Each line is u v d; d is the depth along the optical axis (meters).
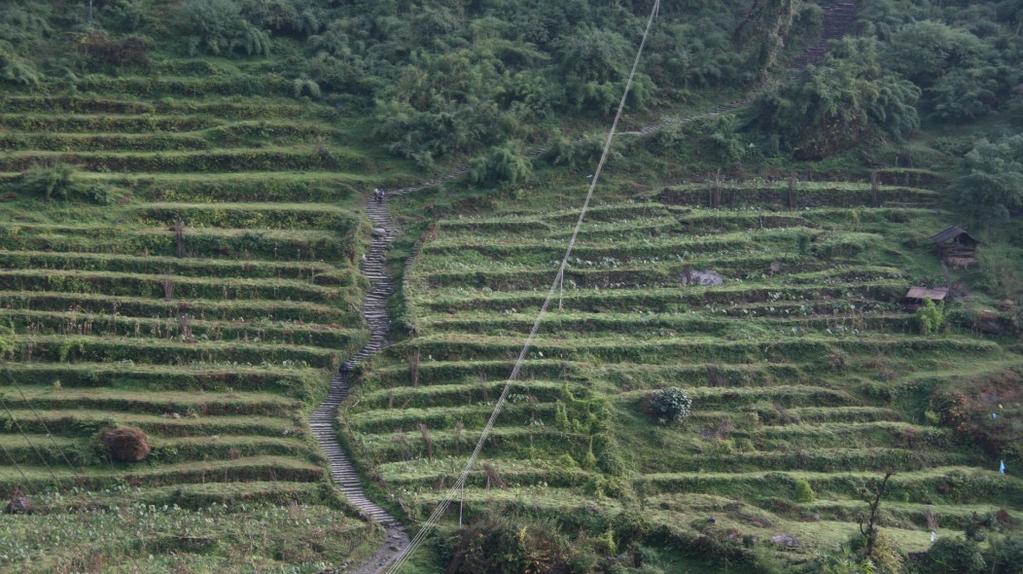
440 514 58.16
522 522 55.72
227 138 84.88
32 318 66.56
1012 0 103.56
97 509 56.06
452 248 78.25
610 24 98.69
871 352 74.75
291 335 69.00
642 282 78.31
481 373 68.12
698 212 84.88
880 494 57.19
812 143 90.00
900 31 99.69
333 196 81.81
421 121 87.31
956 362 74.81
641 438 66.06
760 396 69.88
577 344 71.62
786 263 81.31
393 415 64.44
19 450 58.72
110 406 62.38
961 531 62.81
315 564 54.12
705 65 96.62
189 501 57.22
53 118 83.25
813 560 55.03
